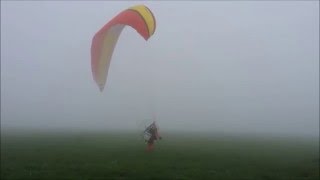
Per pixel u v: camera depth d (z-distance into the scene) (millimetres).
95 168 24859
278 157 36688
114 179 21531
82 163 27438
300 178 24328
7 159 29984
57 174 23047
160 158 30031
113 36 28062
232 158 33031
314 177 25047
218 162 29344
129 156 31188
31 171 24172
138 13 27859
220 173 24297
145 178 21875
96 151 36125
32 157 31250
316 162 33562
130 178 21797
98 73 28281
